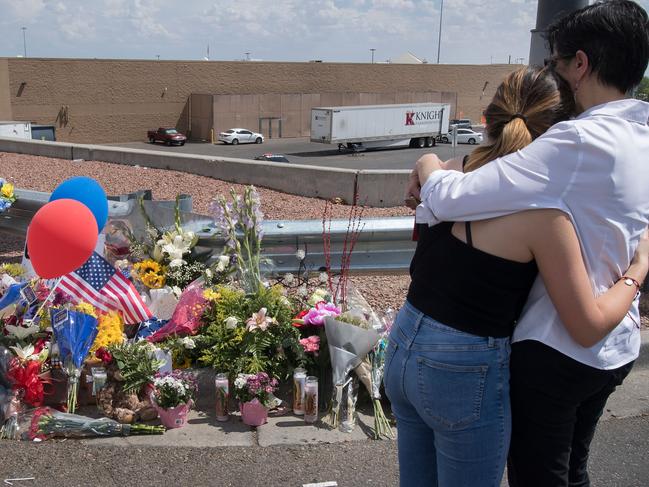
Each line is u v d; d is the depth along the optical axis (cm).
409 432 224
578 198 184
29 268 535
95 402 432
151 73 6225
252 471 360
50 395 425
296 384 422
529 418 205
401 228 568
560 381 197
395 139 5741
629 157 186
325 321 426
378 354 427
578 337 188
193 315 468
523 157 185
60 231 425
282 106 6581
